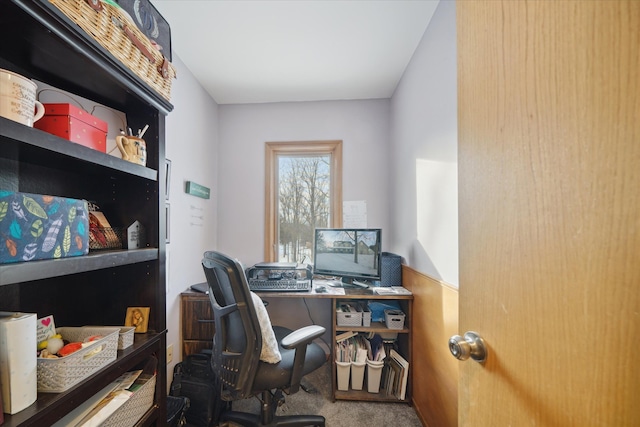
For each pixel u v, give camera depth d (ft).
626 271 1.05
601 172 1.13
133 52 2.55
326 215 8.00
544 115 1.40
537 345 1.42
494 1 1.81
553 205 1.35
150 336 2.88
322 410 5.14
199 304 5.73
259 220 7.77
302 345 3.75
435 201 4.44
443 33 4.15
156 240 3.05
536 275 1.44
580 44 1.22
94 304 3.02
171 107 3.18
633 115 1.04
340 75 6.44
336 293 5.63
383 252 7.33
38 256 1.80
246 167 7.82
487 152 1.86
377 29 4.91
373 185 7.64
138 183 3.10
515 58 1.61
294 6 4.36
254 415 4.51
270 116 7.81
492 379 1.76
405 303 5.74
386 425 4.77
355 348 5.59
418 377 5.08
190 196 6.23
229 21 4.68
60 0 1.81
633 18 1.04
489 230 1.83
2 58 2.17
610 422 1.09
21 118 1.74
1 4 1.55
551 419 1.32
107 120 2.86
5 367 1.63
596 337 1.15
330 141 7.70
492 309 1.78
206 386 4.72
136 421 2.58
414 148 5.49
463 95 2.16
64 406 1.84
